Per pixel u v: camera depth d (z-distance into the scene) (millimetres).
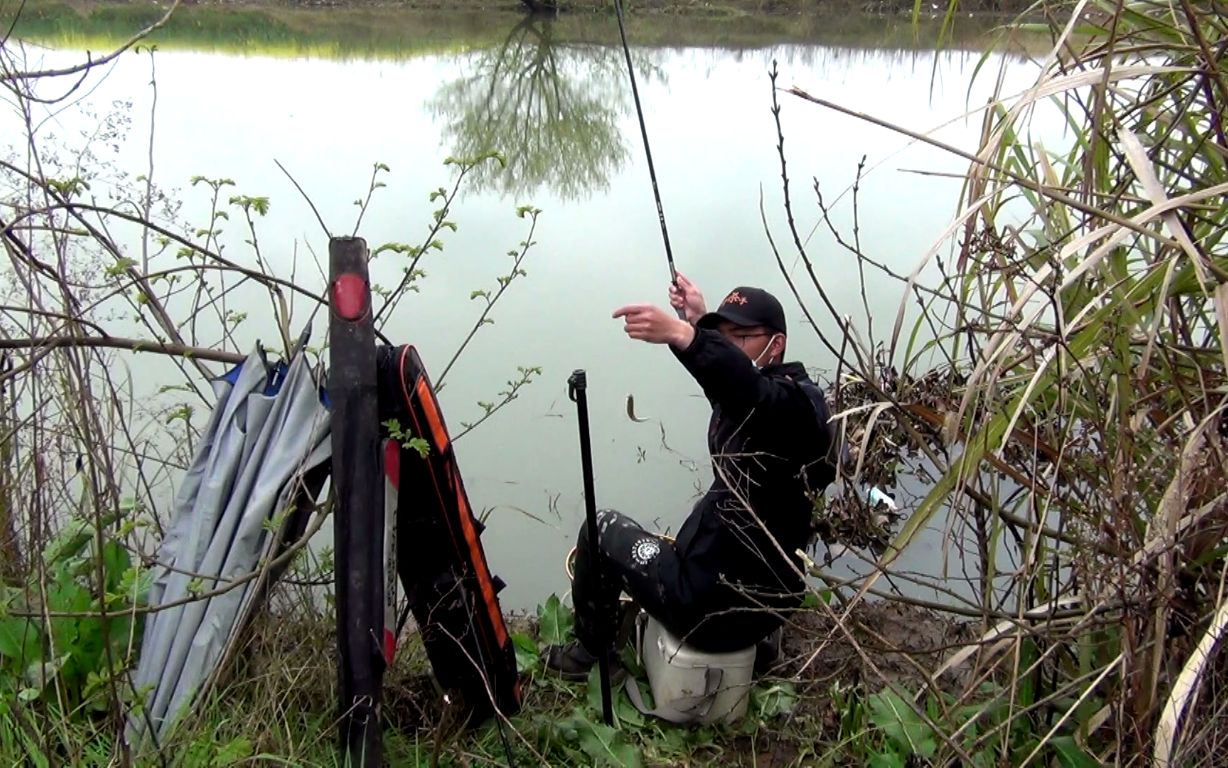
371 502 2039
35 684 2102
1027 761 1806
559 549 3680
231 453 2176
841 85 12750
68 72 2264
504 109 12242
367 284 2070
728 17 25406
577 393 2406
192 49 14188
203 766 1959
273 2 21109
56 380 2541
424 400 2119
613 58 17562
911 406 2066
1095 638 2031
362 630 2037
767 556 2416
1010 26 2016
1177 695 1486
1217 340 1845
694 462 3836
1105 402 1905
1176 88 1829
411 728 2389
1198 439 1637
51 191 2166
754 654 2531
